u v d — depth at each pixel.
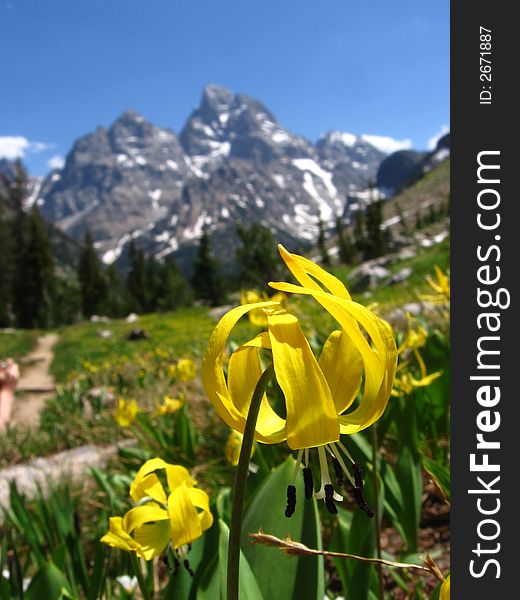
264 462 2.59
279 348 0.87
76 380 11.29
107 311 90.56
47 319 74.44
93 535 3.49
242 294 4.15
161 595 2.47
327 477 0.97
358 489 0.97
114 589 2.53
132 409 4.12
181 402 4.15
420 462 2.58
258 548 1.55
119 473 4.59
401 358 3.67
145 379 8.49
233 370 1.01
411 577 2.40
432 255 23.23
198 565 1.68
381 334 0.90
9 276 79.19
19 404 13.21
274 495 1.62
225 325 0.91
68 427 6.97
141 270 88.50
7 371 3.78
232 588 0.95
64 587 1.76
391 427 3.41
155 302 88.25
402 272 21.47
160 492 1.53
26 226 83.31
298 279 0.93
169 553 1.72
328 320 6.75
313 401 0.85
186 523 1.44
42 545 3.26
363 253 87.62
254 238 51.12
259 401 0.93
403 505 2.37
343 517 2.44
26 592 1.74
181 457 3.99
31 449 6.87
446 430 3.37
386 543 2.85
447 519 2.93
